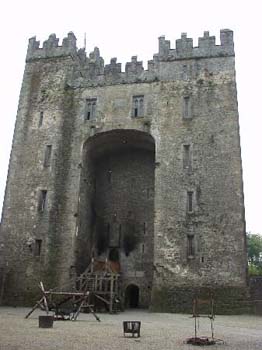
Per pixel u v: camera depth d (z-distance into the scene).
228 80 35.59
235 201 31.77
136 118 36.59
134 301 37.75
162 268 31.44
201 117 35.00
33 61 41.41
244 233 30.78
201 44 37.56
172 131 35.22
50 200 35.34
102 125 37.16
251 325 21.08
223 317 26.70
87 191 38.19
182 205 32.75
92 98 38.59
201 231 31.67
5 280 33.69
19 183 36.53
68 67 40.09
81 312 28.67
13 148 38.00
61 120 38.09
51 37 41.75
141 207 39.50
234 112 34.34
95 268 34.28
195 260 31.05
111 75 39.00
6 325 17.52
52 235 34.41
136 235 38.75
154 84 37.47
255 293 30.86
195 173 33.41
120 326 19.20
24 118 38.97
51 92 39.53
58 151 36.97
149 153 41.03
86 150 37.84
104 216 40.12
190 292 30.28
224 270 30.28
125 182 40.72
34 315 23.91
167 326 19.92
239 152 33.06
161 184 33.78
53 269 33.56
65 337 14.30
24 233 34.78
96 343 13.17
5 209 35.88
